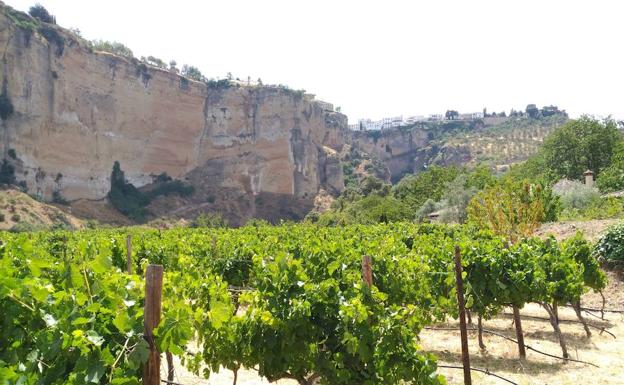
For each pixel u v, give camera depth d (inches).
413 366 218.4
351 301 213.2
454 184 1847.9
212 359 237.1
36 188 2541.8
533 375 336.8
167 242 611.8
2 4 2476.6
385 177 4771.2
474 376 335.0
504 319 522.9
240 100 3722.9
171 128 3442.4
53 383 141.6
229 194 3548.2
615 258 619.2
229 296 260.7
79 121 2837.1
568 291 396.5
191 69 4025.6
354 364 216.7
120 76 3120.1
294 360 222.8
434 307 348.2
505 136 5880.9
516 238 699.4
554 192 1395.2
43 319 154.2
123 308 158.2
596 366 355.6
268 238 658.8
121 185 3090.6
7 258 158.4
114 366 141.2
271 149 3725.4
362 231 824.3
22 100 2506.2
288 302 227.3
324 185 4104.3
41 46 2623.0
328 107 5398.6
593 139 2028.8
